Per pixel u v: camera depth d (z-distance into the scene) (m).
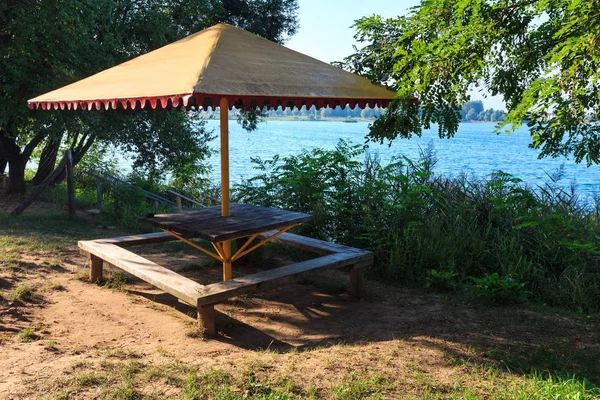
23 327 4.73
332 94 4.99
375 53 6.16
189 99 4.03
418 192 7.83
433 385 3.69
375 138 5.99
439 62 4.25
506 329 5.14
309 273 5.46
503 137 156.50
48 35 11.55
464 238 7.23
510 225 7.44
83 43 12.30
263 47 5.64
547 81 3.41
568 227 6.88
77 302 5.59
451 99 5.11
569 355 4.47
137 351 4.27
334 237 8.19
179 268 7.24
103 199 14.16
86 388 3.43
